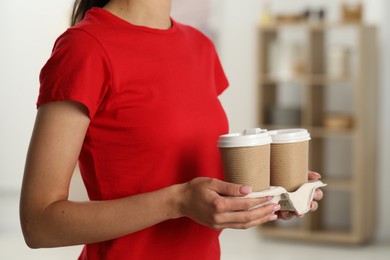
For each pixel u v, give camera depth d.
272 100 5.91
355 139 5.42
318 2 5.90
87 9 1.38
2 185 7.34
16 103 7.32
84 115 1.16
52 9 7.12
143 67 1.23
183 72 1.30
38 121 1.16
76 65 1.16
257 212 1.09
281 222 5.92
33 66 7.27
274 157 1.26
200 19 6.18
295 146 1.26
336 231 5.70
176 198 1.12
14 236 5.67
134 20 1.27
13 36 7.21
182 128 1.26
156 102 1.24
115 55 1.20
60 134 1.14
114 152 1.24
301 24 5.50
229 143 1.17
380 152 5.79
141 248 1.27
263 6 5.95
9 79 7.31
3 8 7.18
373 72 5.62
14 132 7.34
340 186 5.48
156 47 1.27
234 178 1.18
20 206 1.14
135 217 1.12
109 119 1.22
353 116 5.58
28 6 7.17
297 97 5.98
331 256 5.14
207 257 1.35
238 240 5.68
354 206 5.46
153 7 1.29
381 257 5.12
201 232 1.32
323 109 5.71
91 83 1.16
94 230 1.12
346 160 5.90
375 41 5.63
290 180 1.26
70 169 1.15
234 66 6.18
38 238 1.14
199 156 1.30
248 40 6.13
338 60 5.52
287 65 5.64
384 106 5.74
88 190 1.29
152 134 1.23
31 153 1.14
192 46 1.37
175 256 1.30
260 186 1.18
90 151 1.24
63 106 1.15
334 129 5.51
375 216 5.77
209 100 1.35
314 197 1.31
